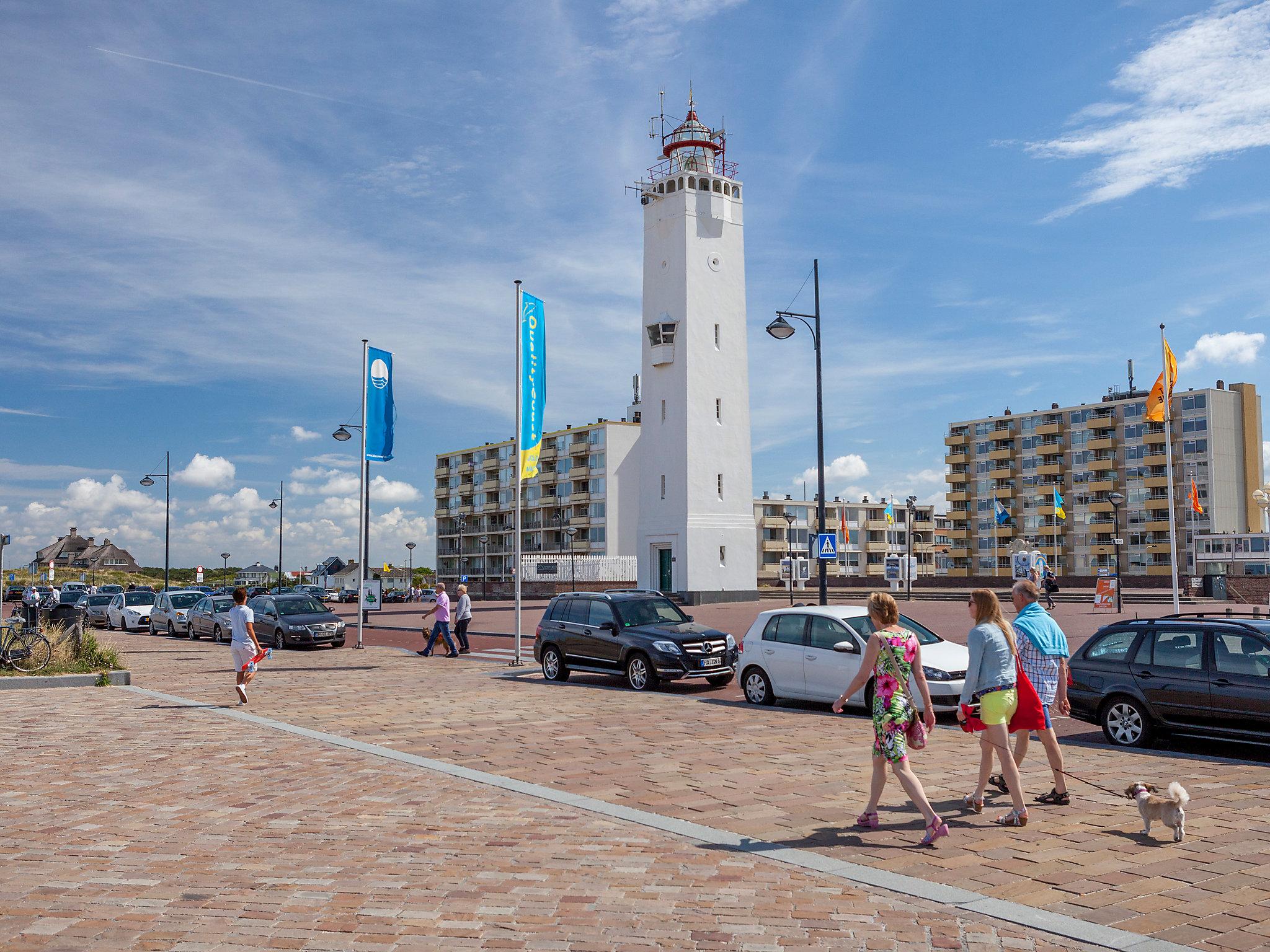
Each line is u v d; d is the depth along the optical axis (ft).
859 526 407.85
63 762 33.45
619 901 18.62
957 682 42.50
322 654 88.84
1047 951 16.26
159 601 123.44
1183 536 327.06
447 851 22.15
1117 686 36.19
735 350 173.47
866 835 23.54
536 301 77.00
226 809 26.48
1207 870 20.54
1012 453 375.86
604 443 328.49
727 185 174.70
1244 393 331.36
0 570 78.38
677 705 49.75
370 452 97.66
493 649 91.61
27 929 17.04
